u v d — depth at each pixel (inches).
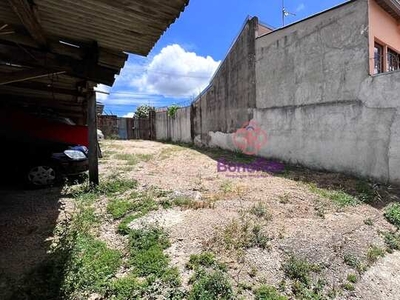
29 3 101.3
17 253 118.1
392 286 106.3
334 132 269.4
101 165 331.9
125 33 131.0
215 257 116.9
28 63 148.5
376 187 216.2
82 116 393.4
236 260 115.7
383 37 265.0
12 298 87.7
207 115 526.6
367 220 163.0
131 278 101.0
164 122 751.1
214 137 502.6
